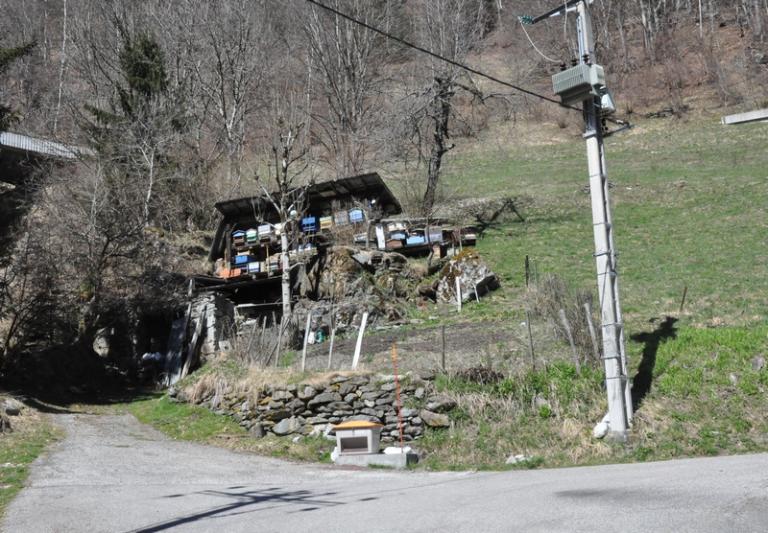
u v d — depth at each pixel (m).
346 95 49.94
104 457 14.05
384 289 25.66
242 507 9.63
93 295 27.61
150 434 17.16
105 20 51.84
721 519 6.71
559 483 9.83
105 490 11.10
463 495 9.34
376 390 15.65
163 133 39.69
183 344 26.00
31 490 10.97
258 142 48.03
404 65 55.50
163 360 26.69
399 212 31.84
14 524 8.93
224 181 42.66
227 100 50.22
